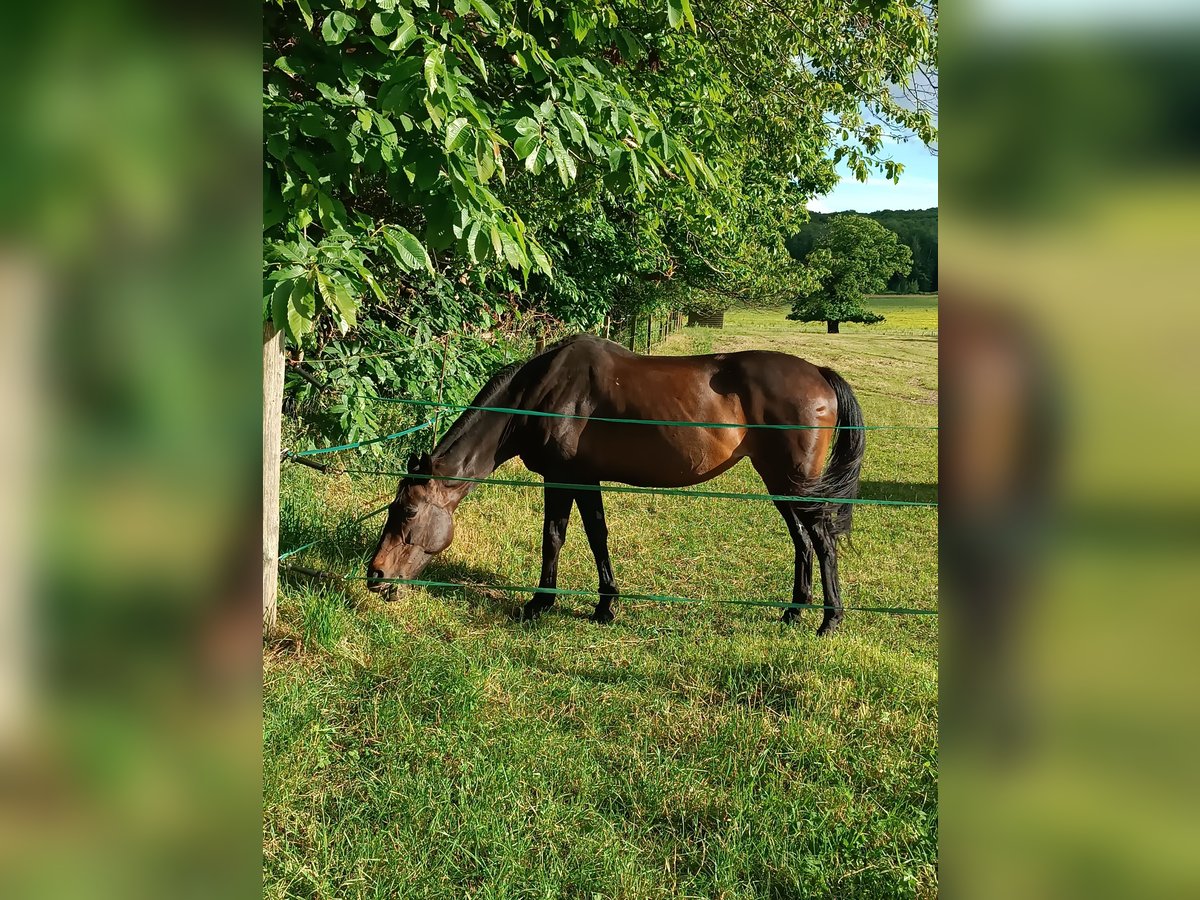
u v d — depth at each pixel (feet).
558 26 11.23
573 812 9.05
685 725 11.07
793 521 16.01
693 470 15.94
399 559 14.89
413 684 11.53
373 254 18.85
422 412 23.02
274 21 8.96
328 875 7.88
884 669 12.52
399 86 7.79
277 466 12.28
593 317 39.11
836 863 8.29
